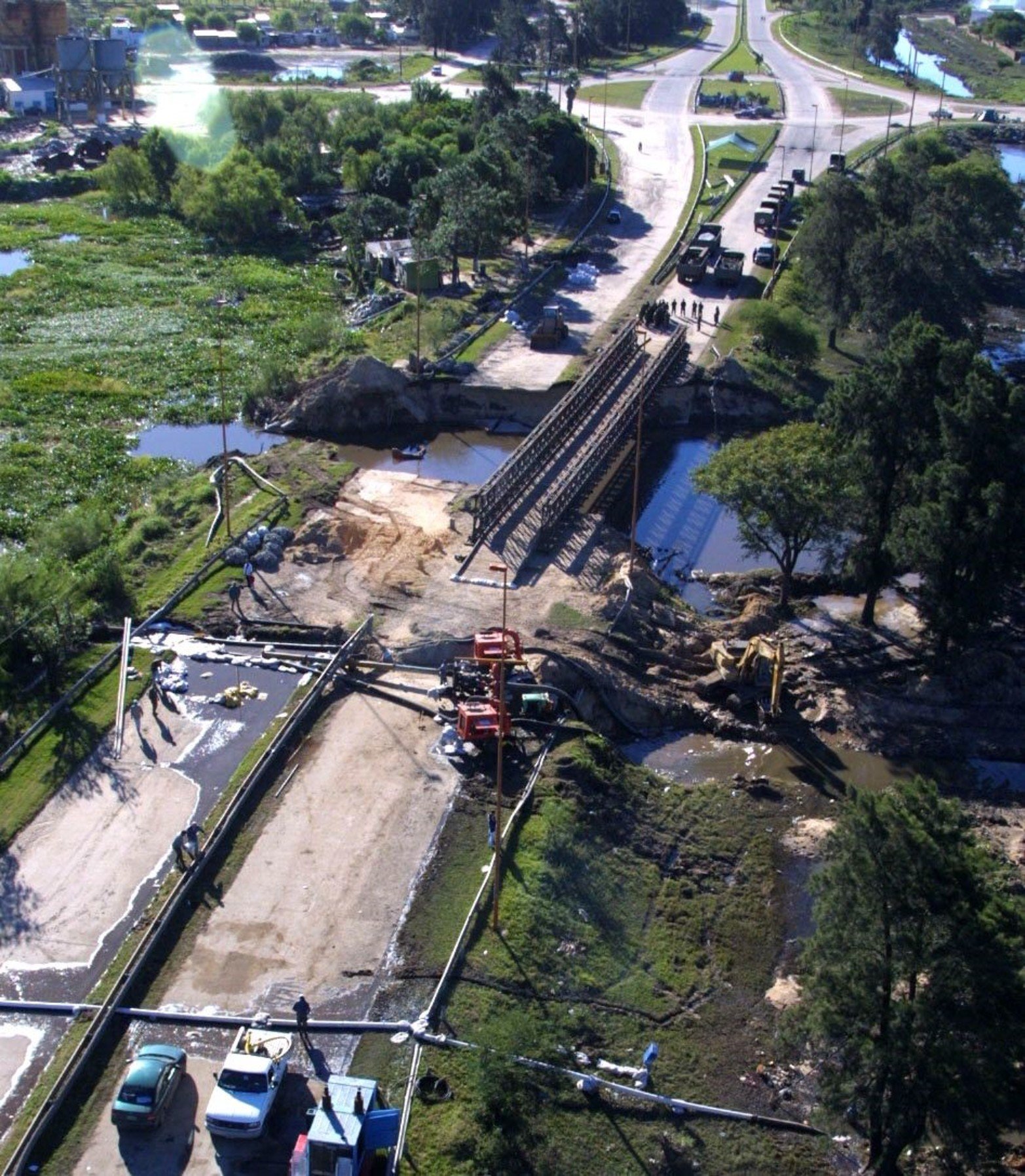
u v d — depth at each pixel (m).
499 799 48.28
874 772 61.50
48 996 43.81
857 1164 41.25
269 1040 40.84
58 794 53.38
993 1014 37.03
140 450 92.25
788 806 58.59
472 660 62.12
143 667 62.12
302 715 58.72
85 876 49.03
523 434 97.38
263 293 124.50
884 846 37.19
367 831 52.03
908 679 67.94
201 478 84.38
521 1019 43.16
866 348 111.69
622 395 96.38
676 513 85.69
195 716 58.66
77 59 197.88
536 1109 40.78
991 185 138.50
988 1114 36.88
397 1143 38.50
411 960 45.81
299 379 100.31
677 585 76.94
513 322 111.81
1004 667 68.06
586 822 54.31
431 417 98.38
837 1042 39.38
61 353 107.62
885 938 37.81
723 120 195.50
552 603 69.25
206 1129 39.12
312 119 167.88
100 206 153.88
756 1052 45.06
